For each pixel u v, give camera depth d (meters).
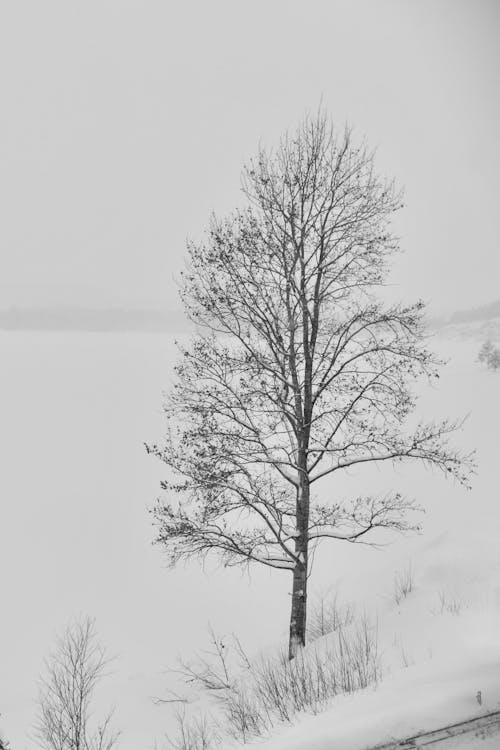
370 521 11.73
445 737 4.91
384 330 11.64
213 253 11.50
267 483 11.81
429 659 8.17
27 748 10.01
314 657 10.27
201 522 11.51
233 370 11.54
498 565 11.12
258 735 7.14
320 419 12.01
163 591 28.88
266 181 11.69
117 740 10.15
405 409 11.48
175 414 11.81
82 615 26.42
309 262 11.95
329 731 5.60
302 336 12.17
